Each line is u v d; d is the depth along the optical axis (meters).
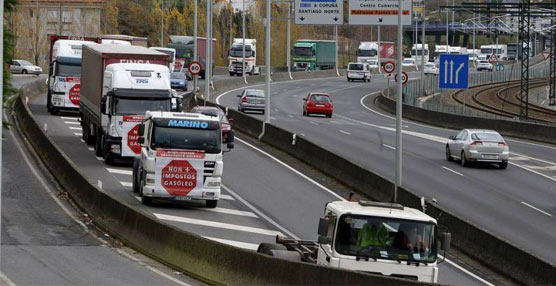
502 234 42.19
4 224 37.34
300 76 173.88
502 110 115.75
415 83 134.88
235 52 169.25
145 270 29.92
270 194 49.50
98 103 58.00
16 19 157.62
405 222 24.67
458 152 64.81
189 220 40.72
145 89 54.53
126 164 56.22
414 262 24.36
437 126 96.94
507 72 191.75
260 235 38.47
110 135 54.34
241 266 27.36
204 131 43.53
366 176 51.56
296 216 43.81
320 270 23.83
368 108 119.81
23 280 26.77
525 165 66.12
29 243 33.75
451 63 83.56
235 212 43.78
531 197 52.47
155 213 41.75
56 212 41.09
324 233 24.27
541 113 114.19
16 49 161.50
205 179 43.38
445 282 33.12
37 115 80.50
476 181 57.31
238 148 67.12
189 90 124.75
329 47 193.50
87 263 30.55
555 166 66.25
